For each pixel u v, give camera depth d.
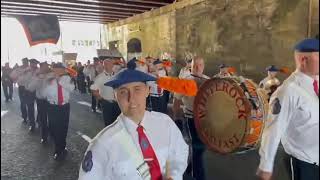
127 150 1.32
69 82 4.50
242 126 2.00
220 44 7.59
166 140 1.41
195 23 8.77
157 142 1.38
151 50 11.64
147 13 11.91
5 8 11.02
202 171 2.88
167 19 10.55
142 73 1.39
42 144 5.01
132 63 1.47
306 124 1.63
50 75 4.46
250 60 6.62
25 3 10.71
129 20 13.48
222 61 7.37
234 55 7.10
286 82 1.70
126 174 1.32
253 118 1.97
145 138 1.35
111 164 1.31
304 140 1.66
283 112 1.68
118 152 1.31
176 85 1.89
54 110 4.42
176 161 1.47
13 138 5.32
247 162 3.07
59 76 4.45
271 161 1.75
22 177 3.64
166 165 1.46
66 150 4.60
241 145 2.02
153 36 11.55
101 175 1.33
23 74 6.48
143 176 1.33
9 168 3.87
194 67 2.81
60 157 4.34
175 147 1.46
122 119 1.37
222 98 2.15
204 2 8.23
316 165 1.64
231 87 2.08
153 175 1.35
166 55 10.50
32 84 5.88
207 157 3.57
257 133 2.01
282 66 5.51
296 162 1.72
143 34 12.27
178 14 9.73
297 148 1.70
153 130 1.39
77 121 6.36
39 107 5.17
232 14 7.23
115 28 14.91
